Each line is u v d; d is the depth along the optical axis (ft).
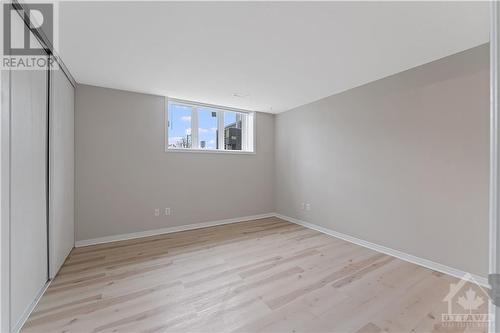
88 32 6.12
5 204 4.50
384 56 7.63
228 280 7.19
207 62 8.02
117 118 10.76
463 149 7.30
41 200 6.41
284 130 15.29
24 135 5.36
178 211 12.43
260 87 10.61
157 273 7.60
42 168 6.46
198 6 5.20
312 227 13.05
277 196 15.92
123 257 8.84
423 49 7.17
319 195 12.63
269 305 5.96
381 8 5.30
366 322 5.37
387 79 9.34
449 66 7.57
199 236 11.50
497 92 1.31
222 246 10.11
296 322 5.36
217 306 5.90
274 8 5.29
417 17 5.60
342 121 11.29
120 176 10.85
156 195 11.78
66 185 8.52
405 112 8.77
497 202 1.32
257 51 7.28
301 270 7.88
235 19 5.68
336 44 6.88
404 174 8.82
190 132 13.28
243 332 5.03
